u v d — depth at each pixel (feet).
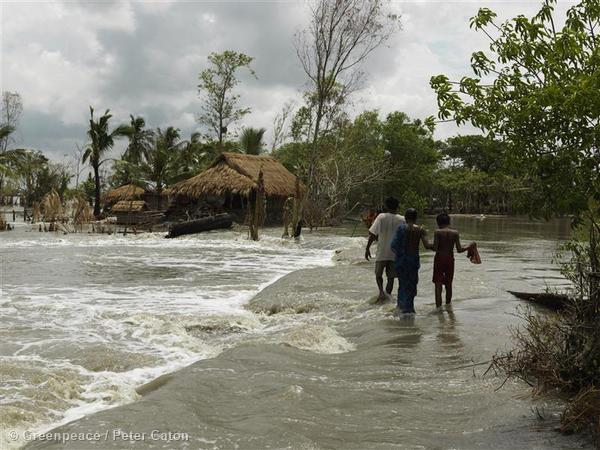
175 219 128.16
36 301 33.19
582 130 15.35
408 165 188.44
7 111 151.23
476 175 265.95
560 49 16.12
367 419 14.60
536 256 59.11
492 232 112.47
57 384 17.25
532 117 15.74
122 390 17.44
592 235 17.21
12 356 20.80
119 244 78.13
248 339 25.07
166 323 26.61
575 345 16.79
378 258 31.89
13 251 65.41
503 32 17.11
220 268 52.03
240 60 162.09
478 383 17.57
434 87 17.39
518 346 19.24
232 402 15.52
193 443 12.66
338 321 28.71
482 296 33.37
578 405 13.94
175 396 15.81
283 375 18.13
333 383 17.70
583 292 17.34
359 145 159.33
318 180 130.72
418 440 13.26
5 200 137.28
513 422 14.38
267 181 124.06
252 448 12.50
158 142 163.02
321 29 103.14
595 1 16.90
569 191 15.74
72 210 115.75
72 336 24.34
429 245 29.19
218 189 117.60
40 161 171.94
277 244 79.36
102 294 36.47
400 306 28.58
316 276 39.50
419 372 18.90
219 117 166.30
